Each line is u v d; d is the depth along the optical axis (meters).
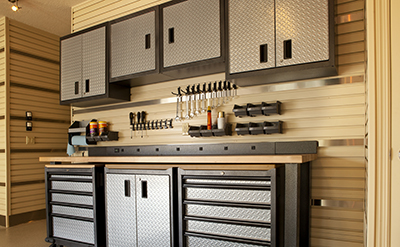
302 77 3.04
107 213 3.13
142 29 3.70
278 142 3.12
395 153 2.13
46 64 5.70
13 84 5.07
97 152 4.41
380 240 2.15
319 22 2.67
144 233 2.91
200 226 2.65
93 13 4.68
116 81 3.90
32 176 5.29
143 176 2.94
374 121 2.18
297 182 2.34
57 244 3.52
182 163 2.95
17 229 4.67
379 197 2.16
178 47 3.42
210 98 3.65
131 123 4.23
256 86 3.37
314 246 2.99
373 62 2.19
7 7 4.74
